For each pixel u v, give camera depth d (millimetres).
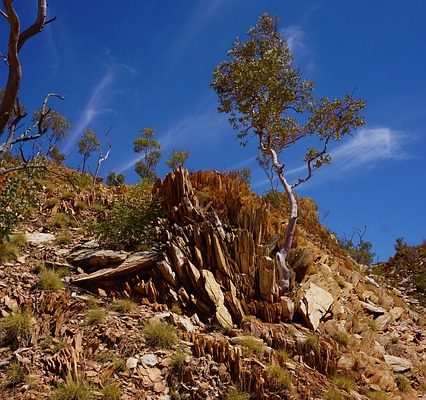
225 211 12555
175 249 9797
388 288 16938
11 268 8922
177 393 6176
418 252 22188
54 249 10438
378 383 8266
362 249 20875
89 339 7055
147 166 23109
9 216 9484
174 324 8000
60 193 14180
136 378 6332
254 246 10695
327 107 14141
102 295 8812
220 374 6668
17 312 7367
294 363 7738
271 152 13852
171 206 12414
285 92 13766
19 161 13188
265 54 13953
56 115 16562
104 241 11094
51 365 6191
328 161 13516
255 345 7707
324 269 12820
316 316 9789
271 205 18422
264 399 6398
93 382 6043
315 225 18641
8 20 4488
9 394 5605
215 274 9828
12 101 4605
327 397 6832
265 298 9758
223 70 14891
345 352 8898
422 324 13336
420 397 8578
